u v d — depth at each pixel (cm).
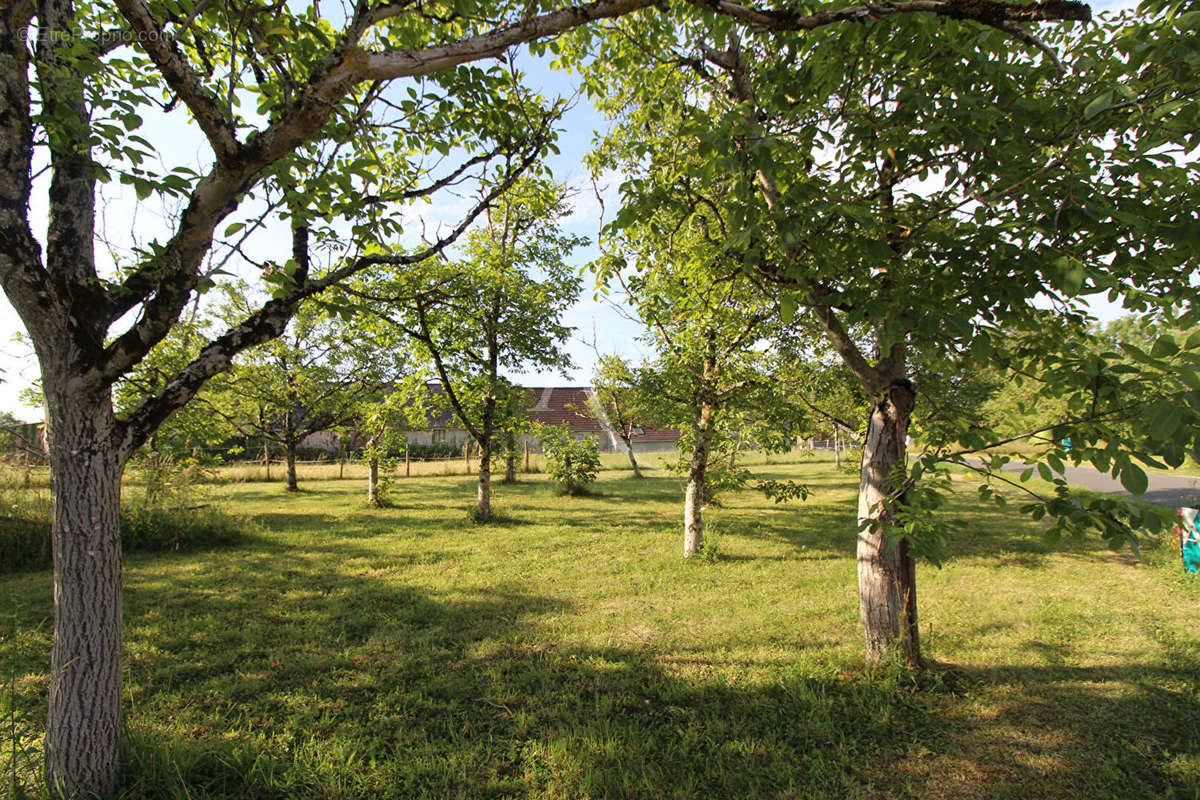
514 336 1162
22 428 1012
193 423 955
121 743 299
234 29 245
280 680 440
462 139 414
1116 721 377
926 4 202
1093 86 265
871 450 446
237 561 830
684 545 875
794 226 249
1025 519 1160
